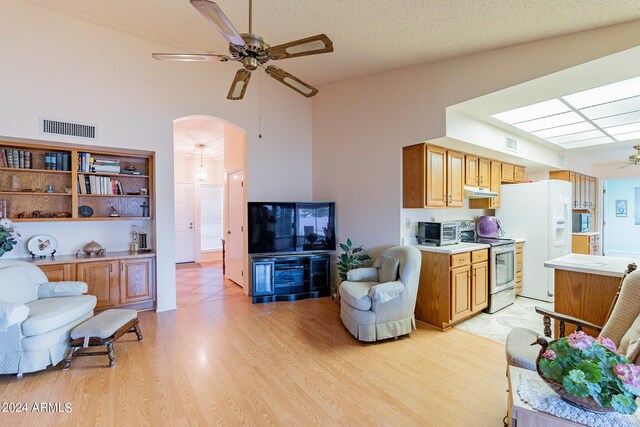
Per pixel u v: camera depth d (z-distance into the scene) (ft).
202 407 6.39
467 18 7.36
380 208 12.61
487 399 6.70
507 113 11.25
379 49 9.81
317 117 15.78
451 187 12.28
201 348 9.13
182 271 20.70
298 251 14.29
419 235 12.41
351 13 7.86
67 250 11.86
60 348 8.04
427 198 11.23
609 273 6.95
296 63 11.75
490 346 9.34
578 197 19.79
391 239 12.21
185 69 12.71
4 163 10.28
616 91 9.36
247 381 7.36
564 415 3.55
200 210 24.98
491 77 9.02
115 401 6.58
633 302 5.43
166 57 6.57
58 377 7.54
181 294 14.90
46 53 10.09
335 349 9.09
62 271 10.55
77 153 11.39
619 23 6.77
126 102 11.46
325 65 11.84
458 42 8.72
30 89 9.85
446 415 6.18
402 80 11.67
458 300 10.84
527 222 14.61
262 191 14.76
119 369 7.91
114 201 12.90
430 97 10.70
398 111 11.82
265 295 13.64
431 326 10.95
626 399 3.23
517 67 8.46
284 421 5.97
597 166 21.97
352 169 13.88
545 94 9.14
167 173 12.41
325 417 6.09
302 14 8.20
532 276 14.40
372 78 12.87
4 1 9.53
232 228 17.46
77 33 10.57
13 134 9.60
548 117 11.74
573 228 19.38
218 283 17.19
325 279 14.61
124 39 11.41
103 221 12.63
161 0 9.04
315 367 8.04
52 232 11.56
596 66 7.41
